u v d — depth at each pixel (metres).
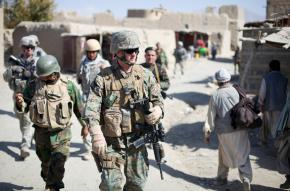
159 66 6.21
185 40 37.94
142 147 3.40
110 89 3.29
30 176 5.10
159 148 3.44
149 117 3.31
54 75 4.11
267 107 6.61
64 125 4.06
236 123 4.83
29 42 5.09
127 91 3.27
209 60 32.38
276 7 11.35
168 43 28.42
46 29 20.36
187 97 12.59
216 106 5.00
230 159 4.99
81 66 5.82
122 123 3.29
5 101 9.88
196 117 9.61
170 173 5.67
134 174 3.40
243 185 4.89
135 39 3.23
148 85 3.40
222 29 42.78
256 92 9.86
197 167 6.11
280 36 6.29
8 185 4.77
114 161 3.24
